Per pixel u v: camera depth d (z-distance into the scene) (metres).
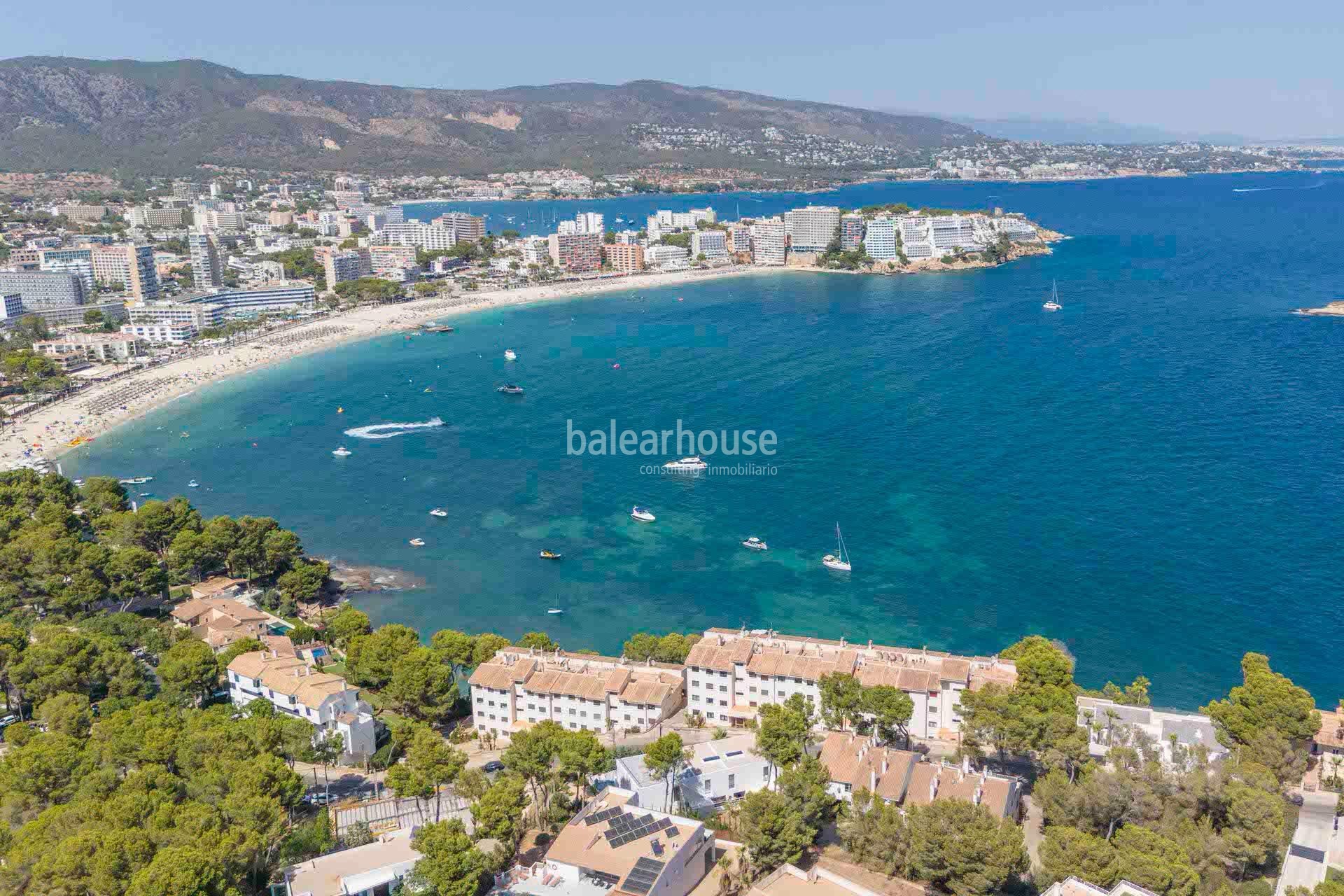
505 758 173.12
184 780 169.88
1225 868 153.75
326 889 140.25
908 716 187.75
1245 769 166.75
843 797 167.50
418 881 140.88
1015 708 183.25
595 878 141.50
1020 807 170.88
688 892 144.38
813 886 136.88
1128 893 130.88
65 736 183.62
